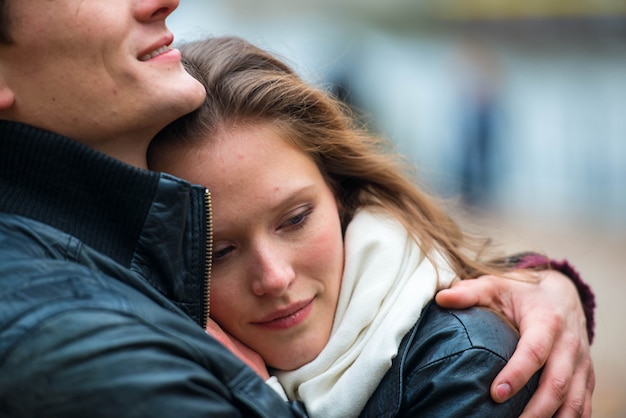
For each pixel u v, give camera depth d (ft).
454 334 5.78
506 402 5.65
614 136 42.27
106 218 5.35
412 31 54.85
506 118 38.58
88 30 5.23
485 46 48.29
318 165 6.73
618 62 50.98
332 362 6.04
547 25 52.95
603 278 23.21
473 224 8.66
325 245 6.20
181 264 5.53
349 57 30.60
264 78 6.31
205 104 6.07
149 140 5.73
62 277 4.77
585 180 39.58
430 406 5.61
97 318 4.58
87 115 5.36
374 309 6.07
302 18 50.85
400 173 7.43
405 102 41.27
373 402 5.80
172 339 4.81
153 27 5.55
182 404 4.63
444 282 6.40
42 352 4.41
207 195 5.62
